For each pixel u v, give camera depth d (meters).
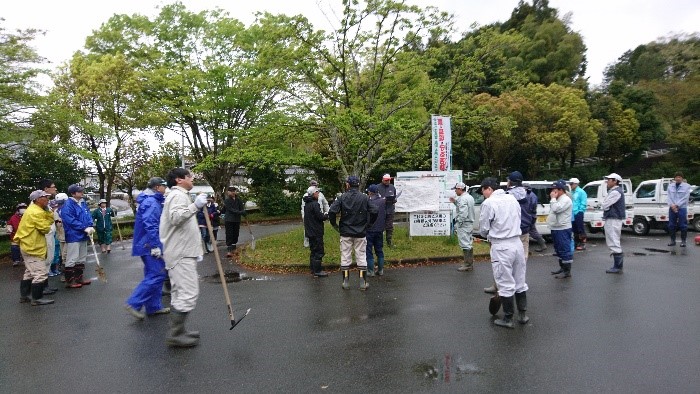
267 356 4.54
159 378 4.08
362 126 10.53
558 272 8.16
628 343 4.66
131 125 18.08
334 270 8.89
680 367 4.05
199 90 18.41
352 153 12.38
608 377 3.88
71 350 4.86
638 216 14.37
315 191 8.34
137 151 21.61
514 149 27.12
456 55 11.77
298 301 6.64
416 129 11.38
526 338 4.88
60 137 16.17
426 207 11.09
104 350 4.83
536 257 10.08
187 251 4.86
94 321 5.92
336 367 4.24
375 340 4.94
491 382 3.84
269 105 18.19
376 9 10.99
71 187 8.07
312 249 8.35
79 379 4.11
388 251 10.00
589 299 6.39
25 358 4.66
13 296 7.68
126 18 19.34
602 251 10.83
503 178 30.05
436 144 11.16
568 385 3.75
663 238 13.28
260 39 17.33
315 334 5.18
